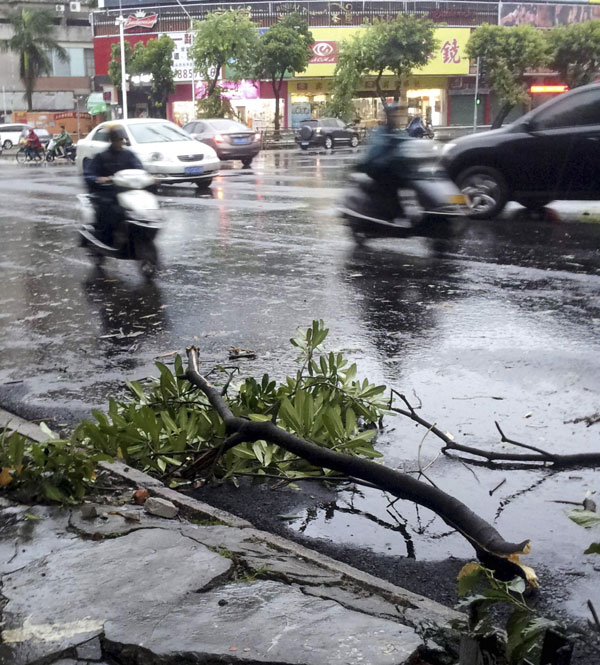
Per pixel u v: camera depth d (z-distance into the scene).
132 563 3.12
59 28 71.88
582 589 3.10
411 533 3.59
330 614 2.74
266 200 17.20
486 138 12.70
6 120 71.12
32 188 22.34
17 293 8.91
